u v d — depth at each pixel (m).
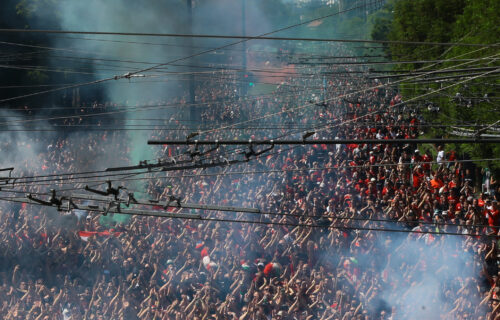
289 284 37.38
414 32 83.31
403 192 48.62
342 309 35.03
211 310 36.12
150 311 37.09
